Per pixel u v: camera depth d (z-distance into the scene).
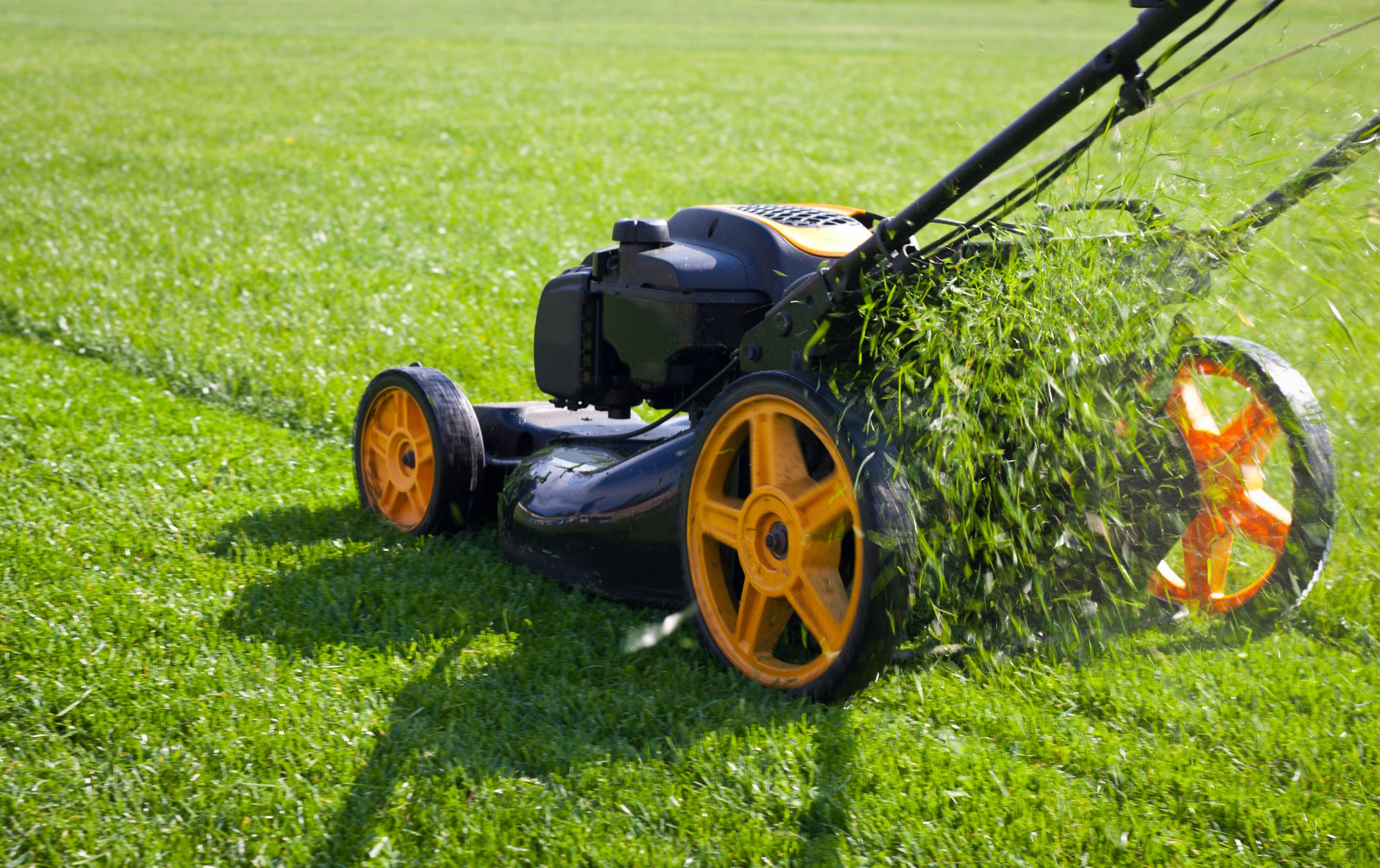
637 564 4.08
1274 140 3.48
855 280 3.49
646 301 4.23
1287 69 3.86
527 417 5.19
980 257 3.57
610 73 27.20
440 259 10.20
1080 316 3.45
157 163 14.66
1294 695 3.59
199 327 7.84
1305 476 3.85
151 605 3.97
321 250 10.37
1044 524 3.65
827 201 13.79
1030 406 3.42
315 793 2.97
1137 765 3.17
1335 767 3.17
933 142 18.84
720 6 52.97
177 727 3.23
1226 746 3.28
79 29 33.66
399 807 2.92
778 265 4.11
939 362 3.41
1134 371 3.62
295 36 33.75
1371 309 3.81
